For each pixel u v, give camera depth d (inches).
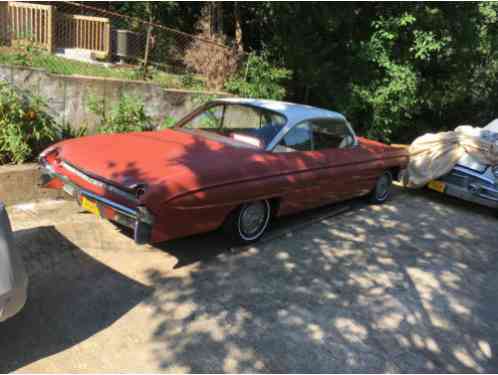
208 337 123.2
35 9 381.7
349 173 222.7
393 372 118.6
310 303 146.7
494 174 267.4
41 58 275.3
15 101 199.5
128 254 164.7
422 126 590.2
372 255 192.5
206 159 163.5
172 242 179.2
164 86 297.0
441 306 156.7
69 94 232.8
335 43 430.3
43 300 131.5
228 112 204.1
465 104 639.1
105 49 418.9
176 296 141.2
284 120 193.0
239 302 142.0
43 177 173.6
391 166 262.2
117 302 134.6
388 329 138.0
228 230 174.2
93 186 149.9
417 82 454.6
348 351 124.8
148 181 140.2
